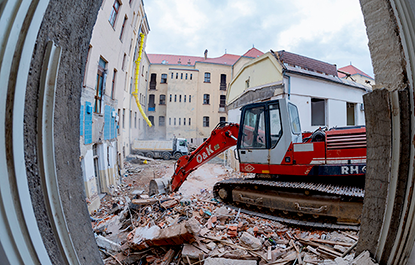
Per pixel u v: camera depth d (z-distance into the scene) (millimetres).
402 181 1364
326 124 10133
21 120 959
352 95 11391
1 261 847
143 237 3754
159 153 19406
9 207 887
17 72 920
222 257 3346
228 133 5332
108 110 9312
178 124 29719
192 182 10328
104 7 8305
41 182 1089
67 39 1301
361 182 4125
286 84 8922
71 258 1199
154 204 5832
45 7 1046
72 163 1390
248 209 4949
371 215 1571
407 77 1327
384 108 1433
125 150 17172
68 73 1344
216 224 4414
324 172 4031
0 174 860
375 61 1531
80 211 1433
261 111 4727
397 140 1372
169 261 3496
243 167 4941
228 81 31203
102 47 8180
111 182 9289
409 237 1323
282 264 3109
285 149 4359
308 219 4195
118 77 10859
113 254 3900
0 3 862
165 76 31844
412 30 1287
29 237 960
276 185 4227
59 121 1266
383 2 1444
